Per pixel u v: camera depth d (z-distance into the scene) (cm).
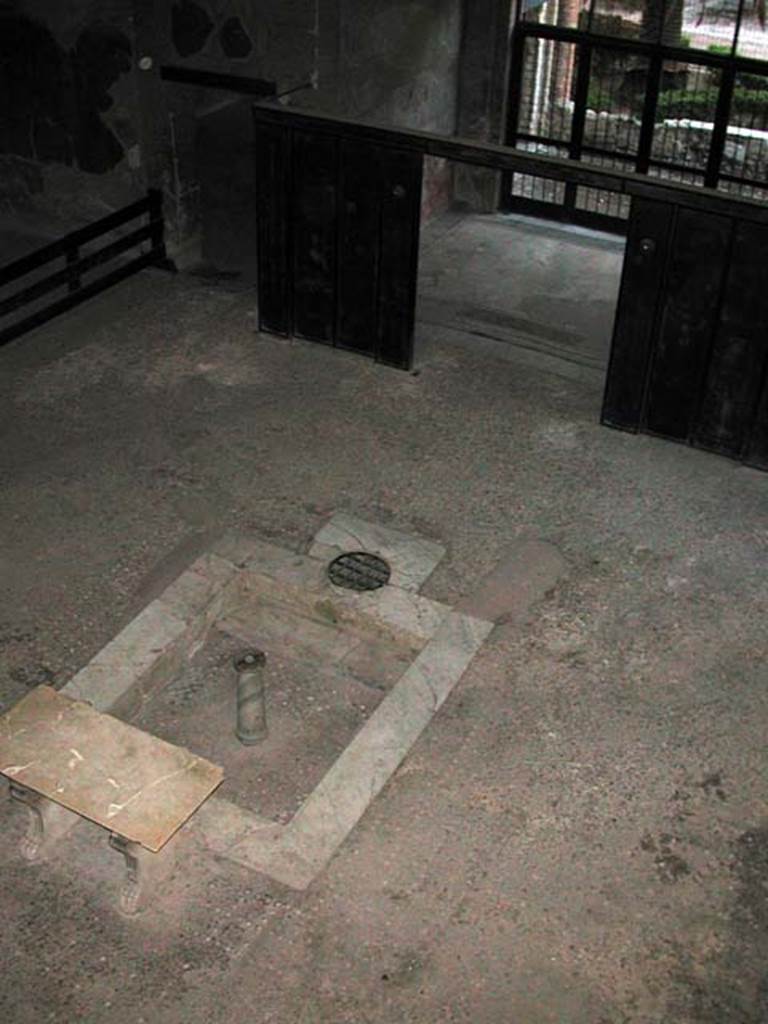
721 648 664
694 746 606
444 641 657
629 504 772
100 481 775
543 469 802
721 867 548
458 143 786
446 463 805
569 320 999
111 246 969
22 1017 481
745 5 990
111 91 998
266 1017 484
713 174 1074
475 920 521
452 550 727
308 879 534
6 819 560
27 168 1081
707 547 738
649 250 763
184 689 653
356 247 865
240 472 788
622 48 1052
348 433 831
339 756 605
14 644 650
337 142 827
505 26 1077
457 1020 484
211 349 923
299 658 674
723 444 811
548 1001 491
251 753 615
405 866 542
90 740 530
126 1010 485
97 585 693
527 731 611
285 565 703
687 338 784
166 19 934
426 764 590
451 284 1051
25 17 997
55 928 515
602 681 641
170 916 520
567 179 764
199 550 720
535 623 675
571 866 545
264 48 915
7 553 713
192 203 1022
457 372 907
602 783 585
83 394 862
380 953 508
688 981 501
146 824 494
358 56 952
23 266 889
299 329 929
